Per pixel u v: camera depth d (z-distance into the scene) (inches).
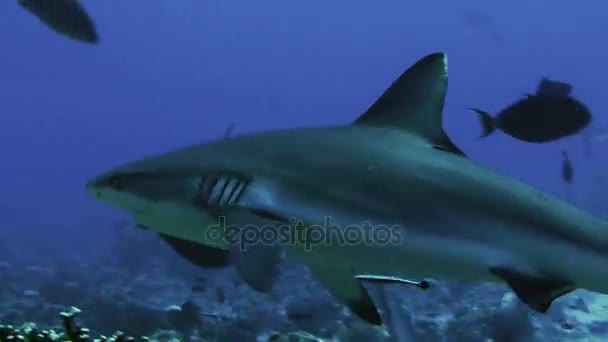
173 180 136.3
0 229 2081.7
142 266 833.5
